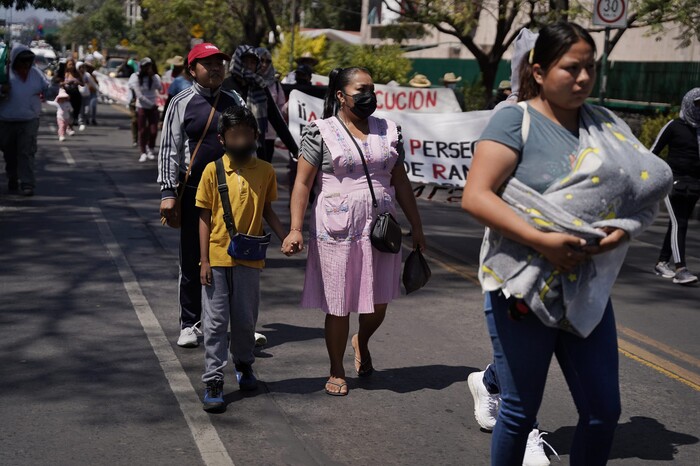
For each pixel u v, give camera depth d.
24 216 11.12
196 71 6.09
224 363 5.08
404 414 5.13
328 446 4.65
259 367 5.88
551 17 19.06
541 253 3.30
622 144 3.40
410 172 10.05
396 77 26.59
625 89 24.00
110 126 26.69
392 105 16.94
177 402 5.18
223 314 5.08
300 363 5.98
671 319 7.54
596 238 3.29
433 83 33.16
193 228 6.11
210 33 37.47
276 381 5.62
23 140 12.63
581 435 3.57
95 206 12.07
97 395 5.25
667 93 22.83
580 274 3.36
